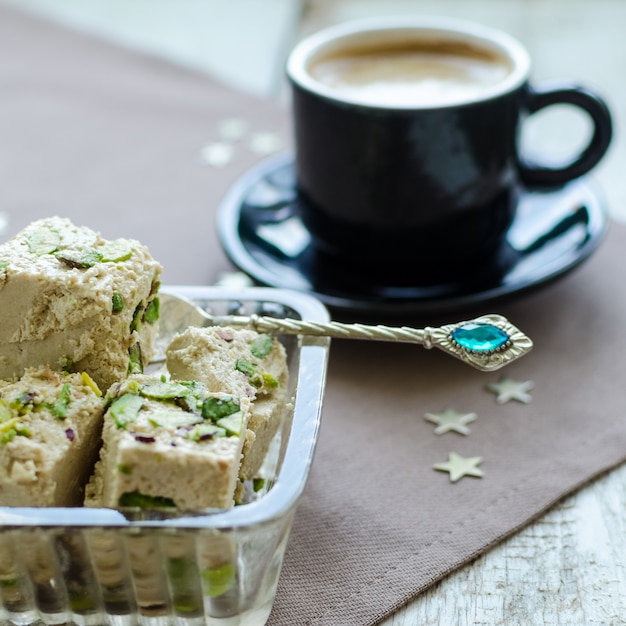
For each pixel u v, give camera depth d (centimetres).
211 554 38
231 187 55
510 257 49
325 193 48
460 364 47
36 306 41
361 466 44
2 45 66
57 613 40
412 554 42
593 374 47
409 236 48
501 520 42
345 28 52
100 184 56
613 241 52
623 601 41
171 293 44
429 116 46
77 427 40
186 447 38
